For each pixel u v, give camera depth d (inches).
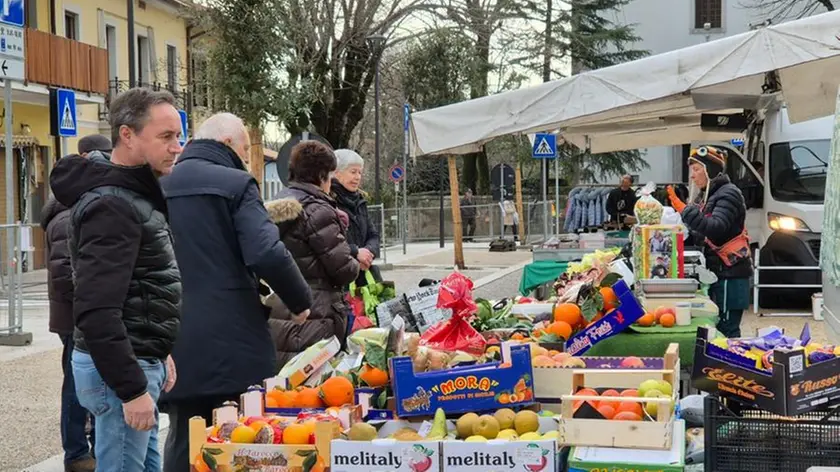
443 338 189.2
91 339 141.4
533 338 210.4
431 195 1748.3
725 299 327.3
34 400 342.3
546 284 386.0
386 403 160.2
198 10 823.7
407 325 227.8
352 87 1306.6
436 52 1523.1
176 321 153.1
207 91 853.2
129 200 145.2
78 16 1210.0
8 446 280.2
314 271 226.8
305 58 1163.9
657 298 240.4
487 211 1572.3
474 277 833.5
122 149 148.5
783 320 492.1
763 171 564.1
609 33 1592.0
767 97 467.2
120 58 1325.0
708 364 151.4
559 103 420.8
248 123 829.2
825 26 353.7
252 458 141.7
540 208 1483.8
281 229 224.2
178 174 187.8
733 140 789.9
